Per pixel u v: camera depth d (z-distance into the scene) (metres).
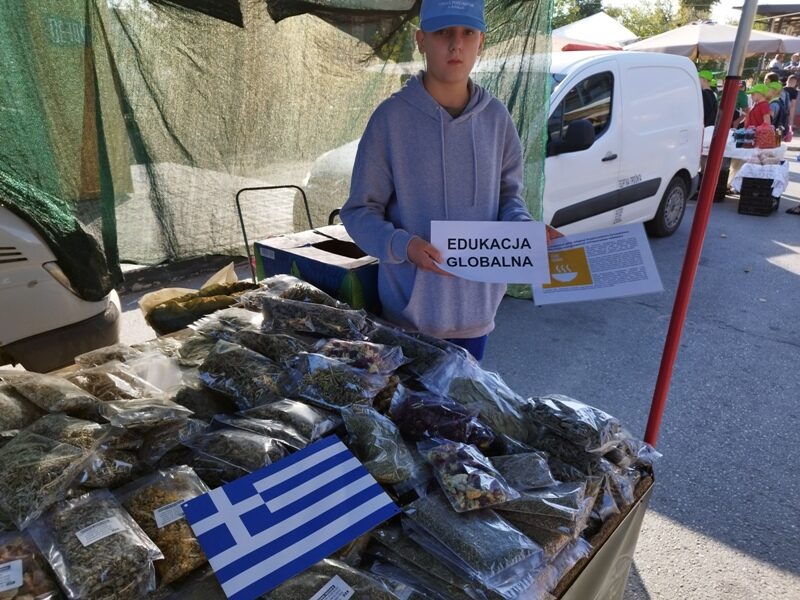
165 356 1.59
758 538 2.28
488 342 4.09
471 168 1.68
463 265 1.54
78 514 0.97
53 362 2.67
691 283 1.80
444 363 1.58
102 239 2.92
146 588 0.90
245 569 0.94
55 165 2.77
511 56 3.68
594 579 1.29
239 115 3.63
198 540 0.97
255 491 1.05
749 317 4.51
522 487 1.21
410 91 1.63
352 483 1.11
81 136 2.81
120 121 3.25
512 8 3.55
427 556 1.05
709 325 4.36
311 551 0.98
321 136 4.06
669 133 5.91
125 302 4.44
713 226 7.28
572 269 1.47
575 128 4.07
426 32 1.54
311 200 4.18
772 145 7.61
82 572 0.87
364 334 1.69
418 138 1.64
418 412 1.37
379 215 1.70
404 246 1.57
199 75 3.39
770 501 2.48
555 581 1.10
